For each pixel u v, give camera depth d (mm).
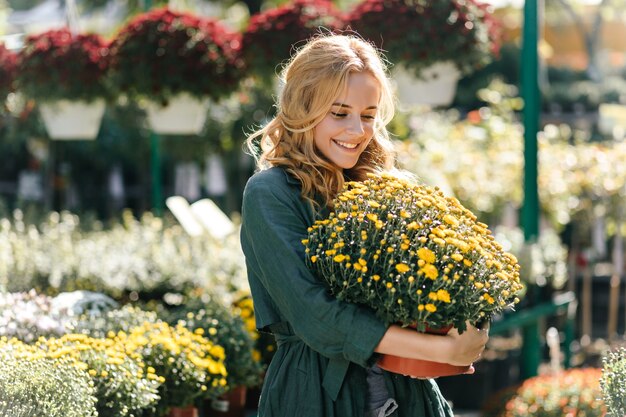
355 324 2084
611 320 7828
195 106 5879
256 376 4090
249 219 2227
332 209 2307
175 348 3486
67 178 14094
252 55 5516
